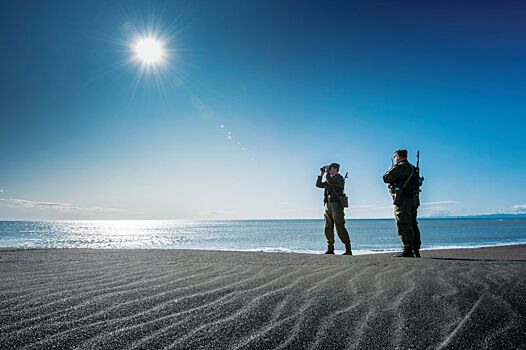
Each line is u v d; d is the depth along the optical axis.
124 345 1.54
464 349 1.51
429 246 19.95
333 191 8.00
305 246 21.70
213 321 1.88
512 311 2.04
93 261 4.37
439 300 2.29
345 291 2.59
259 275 3.32
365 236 37.81
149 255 5.09
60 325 1.80
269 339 1.63
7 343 1.55
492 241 25.59
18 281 2.98
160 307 2.15
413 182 6.38
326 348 1.53
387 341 1.60
